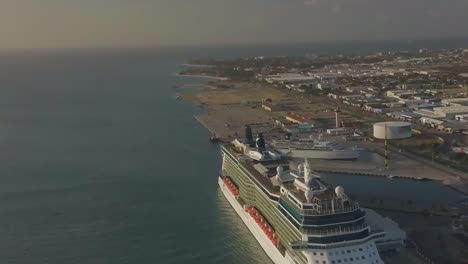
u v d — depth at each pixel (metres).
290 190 102.69
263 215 114.75
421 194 155.62
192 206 146.62
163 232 127.88
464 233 122.25
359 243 90.69
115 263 111.75
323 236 89.69
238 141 153.00
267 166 126.06
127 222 135.88
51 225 134.62
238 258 111.88
